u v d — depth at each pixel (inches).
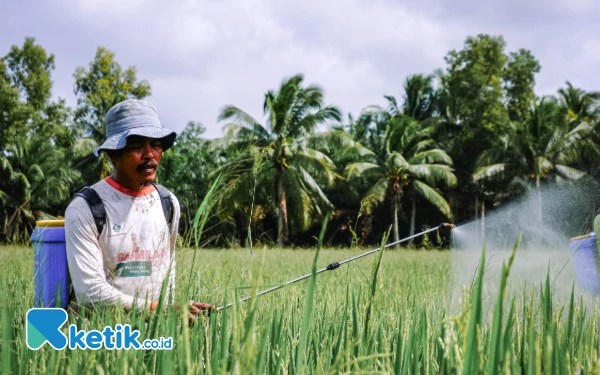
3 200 1325.0
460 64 1760.6
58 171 1481.3
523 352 91.7
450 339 76.2
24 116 1729.8
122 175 141.8
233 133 1282.0
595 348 111.0
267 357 108.2
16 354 94.1
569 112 1665.8
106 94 1785.2
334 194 1702.8
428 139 1748.3
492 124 1632.6
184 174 1305.4
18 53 1808.6
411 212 1718.8
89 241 134.0
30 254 283.1
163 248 144.3
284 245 1336.1
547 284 99.3
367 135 1920.5
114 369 91.9
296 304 159.8
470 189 1720.0
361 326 122.2
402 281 247.8
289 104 1323.8
